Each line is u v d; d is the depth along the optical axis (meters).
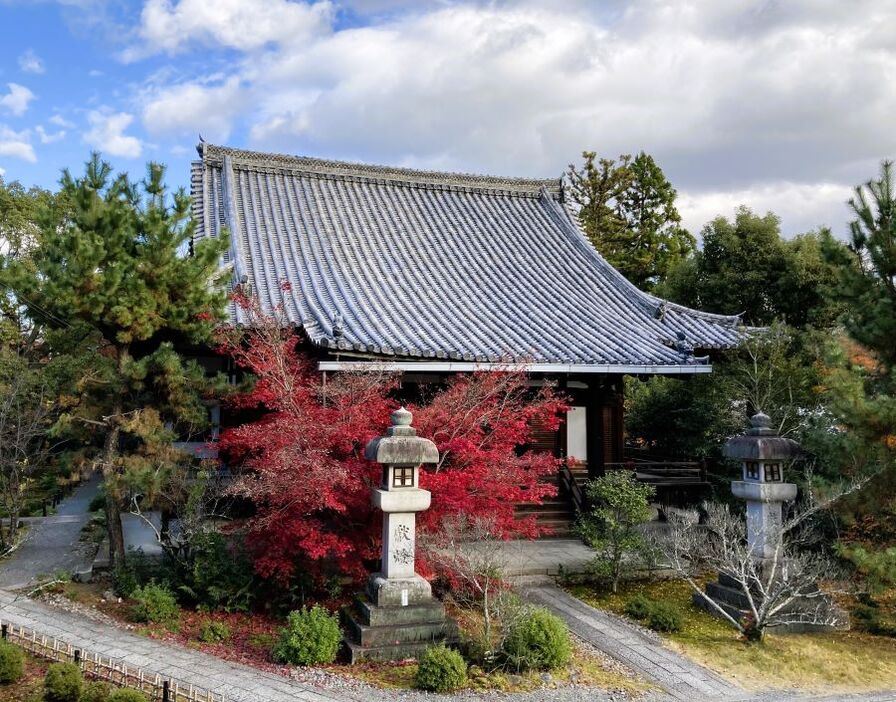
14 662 7.67
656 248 36.66
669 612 10.75
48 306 10.87
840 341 14.02
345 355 13.39
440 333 15.16
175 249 10.91
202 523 11.25
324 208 21.03
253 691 7.68
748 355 17.56
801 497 14.22
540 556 14.31
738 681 8.84
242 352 11.43
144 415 10.98
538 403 12.45
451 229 21.83
